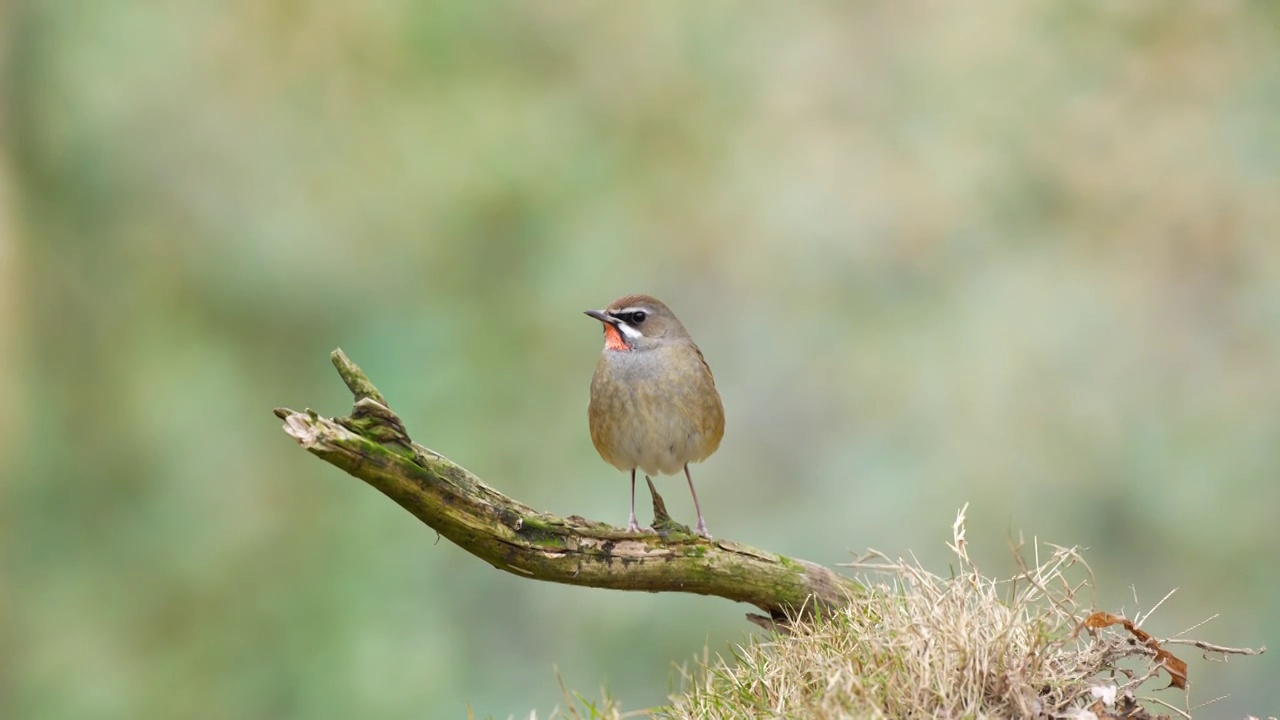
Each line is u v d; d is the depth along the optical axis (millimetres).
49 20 16250
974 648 5074
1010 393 14148
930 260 15742
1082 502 13164
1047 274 15141
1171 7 16094
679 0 17609
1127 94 16156
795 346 15141
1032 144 16109
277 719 12992
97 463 14859
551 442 14562
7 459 14539
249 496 14555
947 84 16719
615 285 15961
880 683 5035
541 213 16328
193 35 16797
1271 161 15383
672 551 6137
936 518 13156
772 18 17609
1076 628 5352
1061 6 16531
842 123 16984
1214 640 11836
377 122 16906
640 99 17406
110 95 16344
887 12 17328
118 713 13234
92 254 15852
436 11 17219
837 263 15859
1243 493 12945
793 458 14102
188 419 14906
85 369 15328
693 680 5707
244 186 16422
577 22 17578
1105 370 14320
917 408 14250
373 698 12734
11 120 15914
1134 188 15633
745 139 17109
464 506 5547
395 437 5301
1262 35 15867
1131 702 5379
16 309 15117
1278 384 14023
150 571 14156
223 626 13734
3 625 13734
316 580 13734
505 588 13086
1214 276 15062
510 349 15320
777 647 5660
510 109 16938
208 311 15852
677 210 16688
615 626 12422
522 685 12516
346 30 17172
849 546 13070
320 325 15773
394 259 16062
